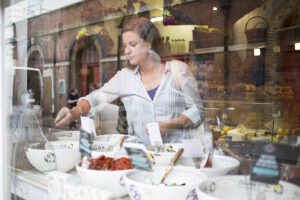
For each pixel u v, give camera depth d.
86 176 0.63
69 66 3.17
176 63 1.27
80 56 3.53
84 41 3.69
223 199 0.52
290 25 5.11
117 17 4.24
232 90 5.07
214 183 0.56
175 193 0.52
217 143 0.88
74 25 3.52
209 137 0.96
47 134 1.03
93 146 0.92
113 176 0.61
